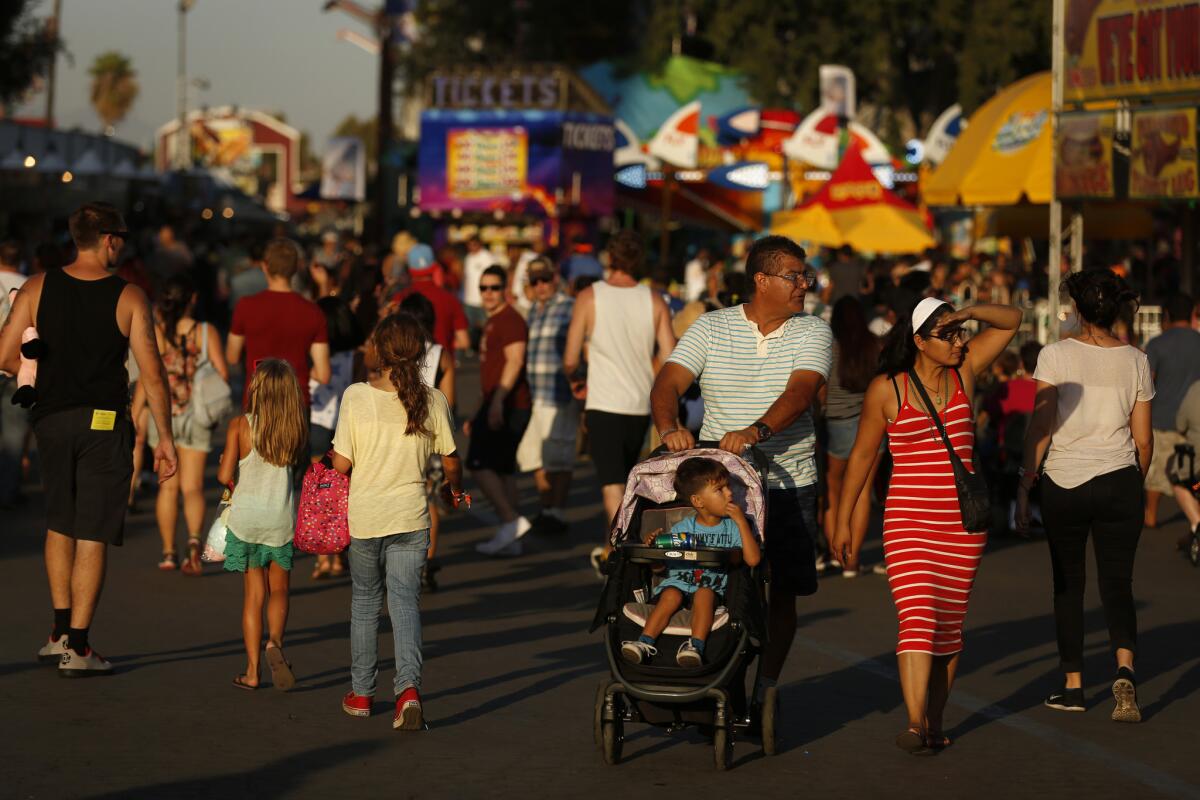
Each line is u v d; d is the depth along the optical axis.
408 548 16.73
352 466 16.80
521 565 27.31
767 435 15.62
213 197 124.75
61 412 18.59
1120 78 37.28
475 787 14.45
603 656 20.22
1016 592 25.39
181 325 25.48
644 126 105.38
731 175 73.75
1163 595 25.16
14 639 20.33
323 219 165.88
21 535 28.69
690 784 14.71
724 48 107.12
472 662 19.81
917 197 80.06
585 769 15.16
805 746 16.19
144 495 34.19
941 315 15.40
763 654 16.22
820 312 37.69
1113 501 17.41
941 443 15.48
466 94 86.75
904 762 15.61
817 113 72.81
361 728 16.50
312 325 24.59
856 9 100.62
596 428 25.41
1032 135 45.31
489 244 87.94
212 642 20.53
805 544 16.44
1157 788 14.78
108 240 19.14
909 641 15.48
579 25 122.00
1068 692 17.86
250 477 17.86
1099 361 17.56
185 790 14.16
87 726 16.27
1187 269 45.69
